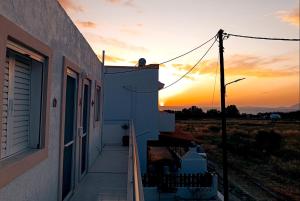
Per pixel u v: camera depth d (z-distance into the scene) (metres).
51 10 3.89
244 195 15.50
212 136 51.53
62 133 4.66
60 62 4.48
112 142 13.62
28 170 3.22
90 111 7.90
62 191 5.04
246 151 30.44
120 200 5.31
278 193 16.02
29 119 3.65
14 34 2.62
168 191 13.74
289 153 29.77
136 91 17.20
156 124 17.20
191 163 16.47
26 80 3.54
